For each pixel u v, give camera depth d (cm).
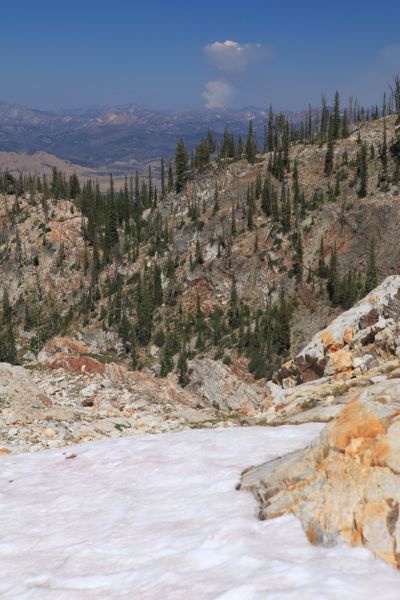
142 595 854
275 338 16212
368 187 19912
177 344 17400
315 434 1902
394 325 3039
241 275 19450
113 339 19312
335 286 17162
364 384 2622
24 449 2480
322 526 991
